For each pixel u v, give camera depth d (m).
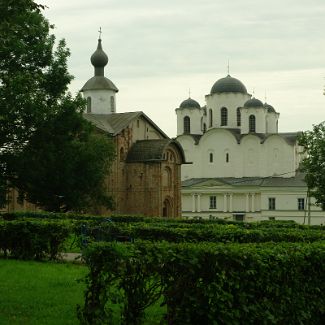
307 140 49.53
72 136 45.69
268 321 9.98
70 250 25.95
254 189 84.56
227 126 94.12
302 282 10.70
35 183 46.56
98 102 79.25
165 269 9.58
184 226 24.45
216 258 9.48
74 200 48.28
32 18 41.25
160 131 78.44
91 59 80.44
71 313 12.12
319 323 11.38
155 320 11.34
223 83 94.62
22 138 43.22
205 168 91.44
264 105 93.62
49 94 44.31
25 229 22.11
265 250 10.20
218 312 9.43
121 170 71.06
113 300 9.94
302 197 81.81
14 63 41.72
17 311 12.18
